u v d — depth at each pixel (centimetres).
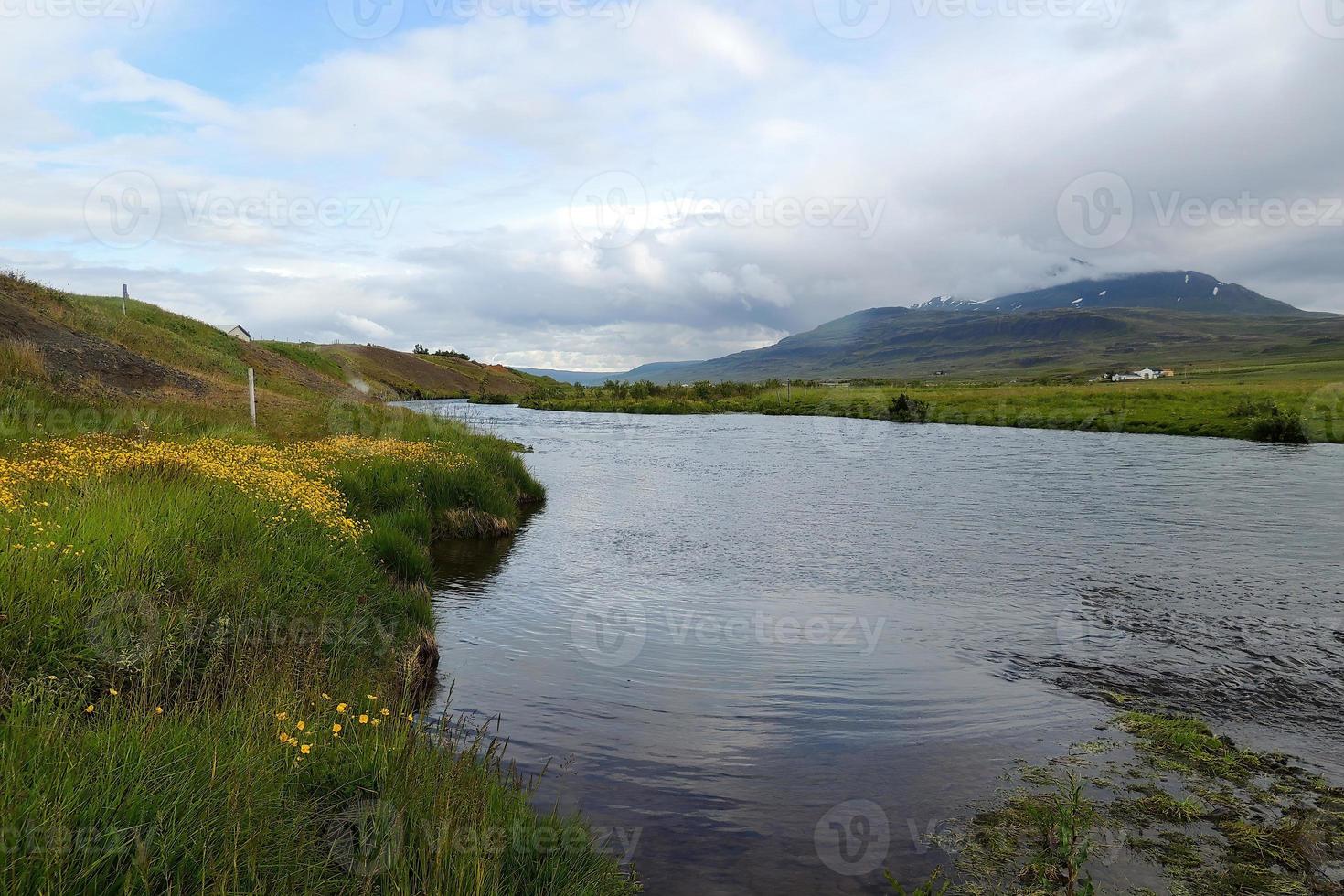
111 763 325
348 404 3027
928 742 590
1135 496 1884
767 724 623
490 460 1994
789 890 400
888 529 1511
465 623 898
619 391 8744
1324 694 686
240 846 312
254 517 853
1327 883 403
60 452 1099
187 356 3647
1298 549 1288
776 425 5088
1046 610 962
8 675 437
